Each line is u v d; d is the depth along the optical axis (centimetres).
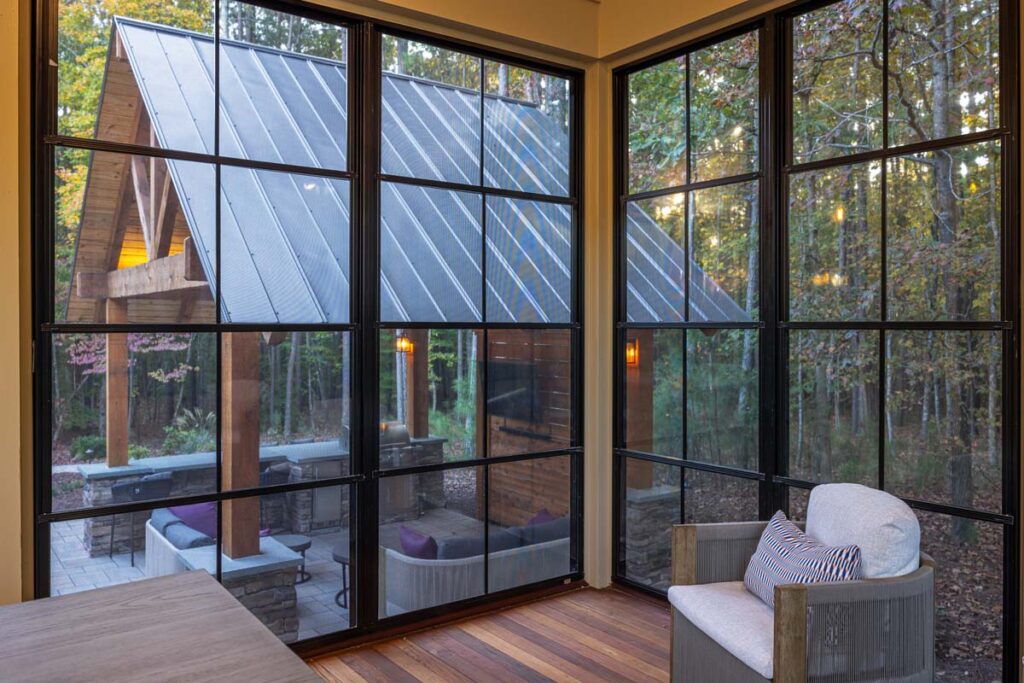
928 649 232
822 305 312
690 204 368
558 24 388
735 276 347
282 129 314
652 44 380
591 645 330
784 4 323
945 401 272
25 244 258
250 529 304
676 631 262
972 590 266
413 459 349
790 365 323
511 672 303
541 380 396
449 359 361
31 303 259
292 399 314
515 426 385
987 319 261
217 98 298
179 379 288
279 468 311
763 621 235
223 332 297
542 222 397
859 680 219
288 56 317
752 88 340
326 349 323
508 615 368
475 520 371
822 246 312
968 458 266
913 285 281
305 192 319
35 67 260
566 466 407
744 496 342
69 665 143
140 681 137
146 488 281
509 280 383
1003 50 258
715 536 275
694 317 366
